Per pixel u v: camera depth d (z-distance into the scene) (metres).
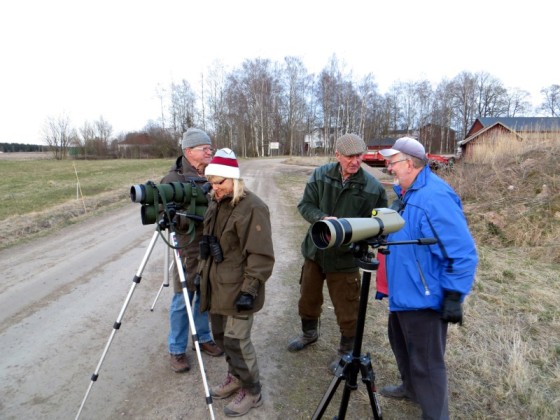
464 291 2.13
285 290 4.94
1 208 10.59
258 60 52.56
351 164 2.83
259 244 2.44
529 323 3.80
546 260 5.75
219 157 2.41
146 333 3.78
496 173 8.95
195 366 3.22
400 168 2.33
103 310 4.30
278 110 55.22
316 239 1.84
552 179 7.71
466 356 3.24
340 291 3.04
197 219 2.80
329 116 51.66
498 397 2.75
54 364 3.23
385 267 2.56
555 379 2.91
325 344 3.59
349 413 2.67
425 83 63.97
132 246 7.09
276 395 2.85
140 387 2.93
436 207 2.16
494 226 6.99
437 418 2.29
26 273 5.54
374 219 1.95
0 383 2.97
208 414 2.65
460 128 63.88
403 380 2.74
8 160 43.50
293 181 18.48
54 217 9.29
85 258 6.30
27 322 4.00
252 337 3.72
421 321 2.30
